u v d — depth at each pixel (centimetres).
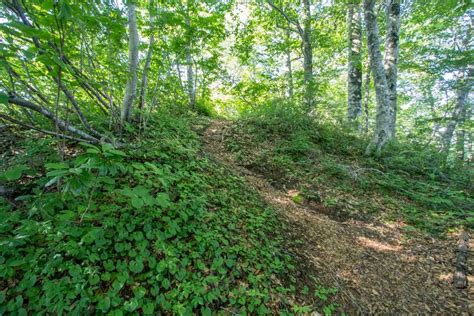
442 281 300
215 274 239
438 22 857
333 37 1070
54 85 345
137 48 419
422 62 855
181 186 328
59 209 228
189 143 542
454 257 340
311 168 595
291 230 368
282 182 549
